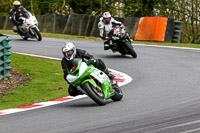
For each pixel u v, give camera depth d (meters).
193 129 18.31
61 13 120.81
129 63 47.84
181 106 24.39
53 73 42.97
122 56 53.78
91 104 26.95
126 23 78.88
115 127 19.62
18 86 37.53
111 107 25.36
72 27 91.12
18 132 19.62
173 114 22.06
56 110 25.38
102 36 50.66
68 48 25.62
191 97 27.56
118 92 28.05
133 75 40.16
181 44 68.44
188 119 20.50
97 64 27.42
